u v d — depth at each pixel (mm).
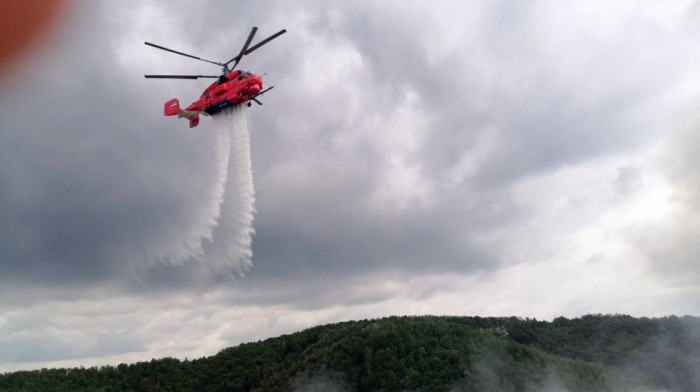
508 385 90875
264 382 105250
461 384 90375
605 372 102438
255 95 68062
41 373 103250
